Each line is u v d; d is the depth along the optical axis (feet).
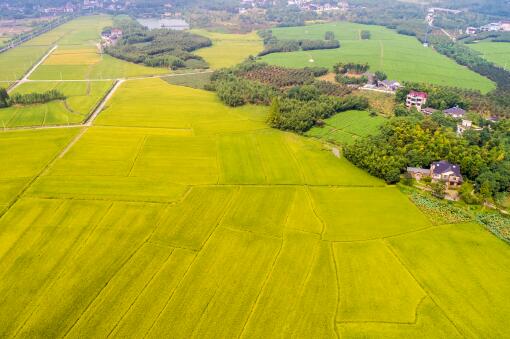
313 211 439.22
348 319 306.35
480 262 369.30
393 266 361.30
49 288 322.14
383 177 508.53
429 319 309.01
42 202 435.53
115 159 540.11
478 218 433.89
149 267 346.54
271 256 366.02
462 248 386.73
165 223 405.80
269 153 579.48
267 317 303.89
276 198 461.37
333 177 514.27
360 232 405.39
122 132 636.07
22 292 318.04
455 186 500.74
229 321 298.97
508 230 414.62
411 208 450.30
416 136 566.77
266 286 332.39
